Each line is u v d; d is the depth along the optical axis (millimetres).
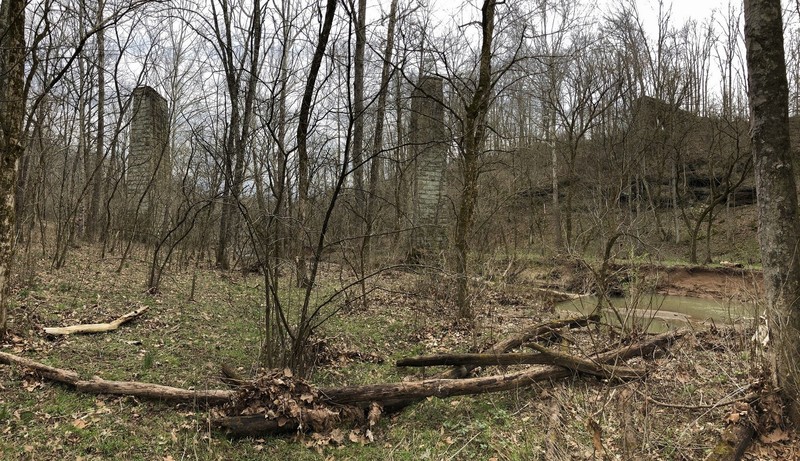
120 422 3773
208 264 12438
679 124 20391
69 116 11742
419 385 4359
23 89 4914
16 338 4953
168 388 4148
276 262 5727
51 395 4043
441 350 6203
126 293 7559
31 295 6480
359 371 5316
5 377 4152
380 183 14594
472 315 7461
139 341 5535
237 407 3896
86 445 3463
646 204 21234
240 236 11820
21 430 3531
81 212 13898
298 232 5824
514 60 7992
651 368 4984
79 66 10570
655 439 3674
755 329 4516
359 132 11898
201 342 5855
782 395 3662
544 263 12023
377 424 4152
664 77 19422
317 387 4164
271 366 4621
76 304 6516
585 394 4395
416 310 7867
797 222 3652
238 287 9523
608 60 18984
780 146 3658
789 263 3621
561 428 3859
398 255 11984
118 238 13719
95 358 4918
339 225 10633
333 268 12383
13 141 4801
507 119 23609
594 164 21641
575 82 19266
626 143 18781
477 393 4473
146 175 15273
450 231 10359
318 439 3801
